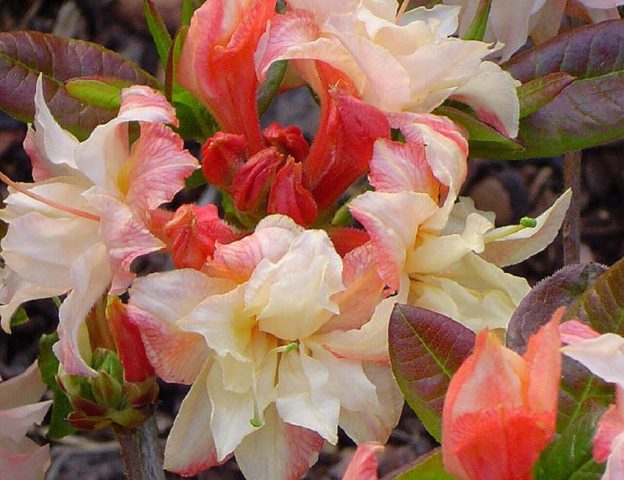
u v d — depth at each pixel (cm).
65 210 45
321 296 44
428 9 50
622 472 38
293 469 46
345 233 47
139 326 44
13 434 50
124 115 44
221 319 44
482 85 48
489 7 50
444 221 45
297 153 48
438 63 46
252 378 45
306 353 45
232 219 49
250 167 46
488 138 49
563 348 39
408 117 45
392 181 44
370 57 45
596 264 44
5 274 47
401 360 43
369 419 46
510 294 46
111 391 46
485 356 37
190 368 45
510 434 38
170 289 44
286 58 45
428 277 46
